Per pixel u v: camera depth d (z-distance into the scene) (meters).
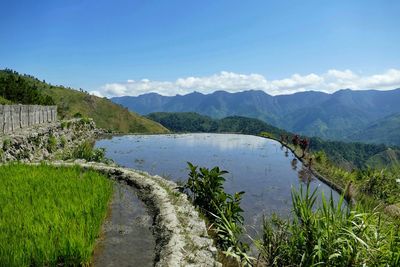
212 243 9.02
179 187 13.77
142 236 9.28
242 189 18.44
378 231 7.32
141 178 15.64
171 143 42.06
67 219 8.47
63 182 12.60
